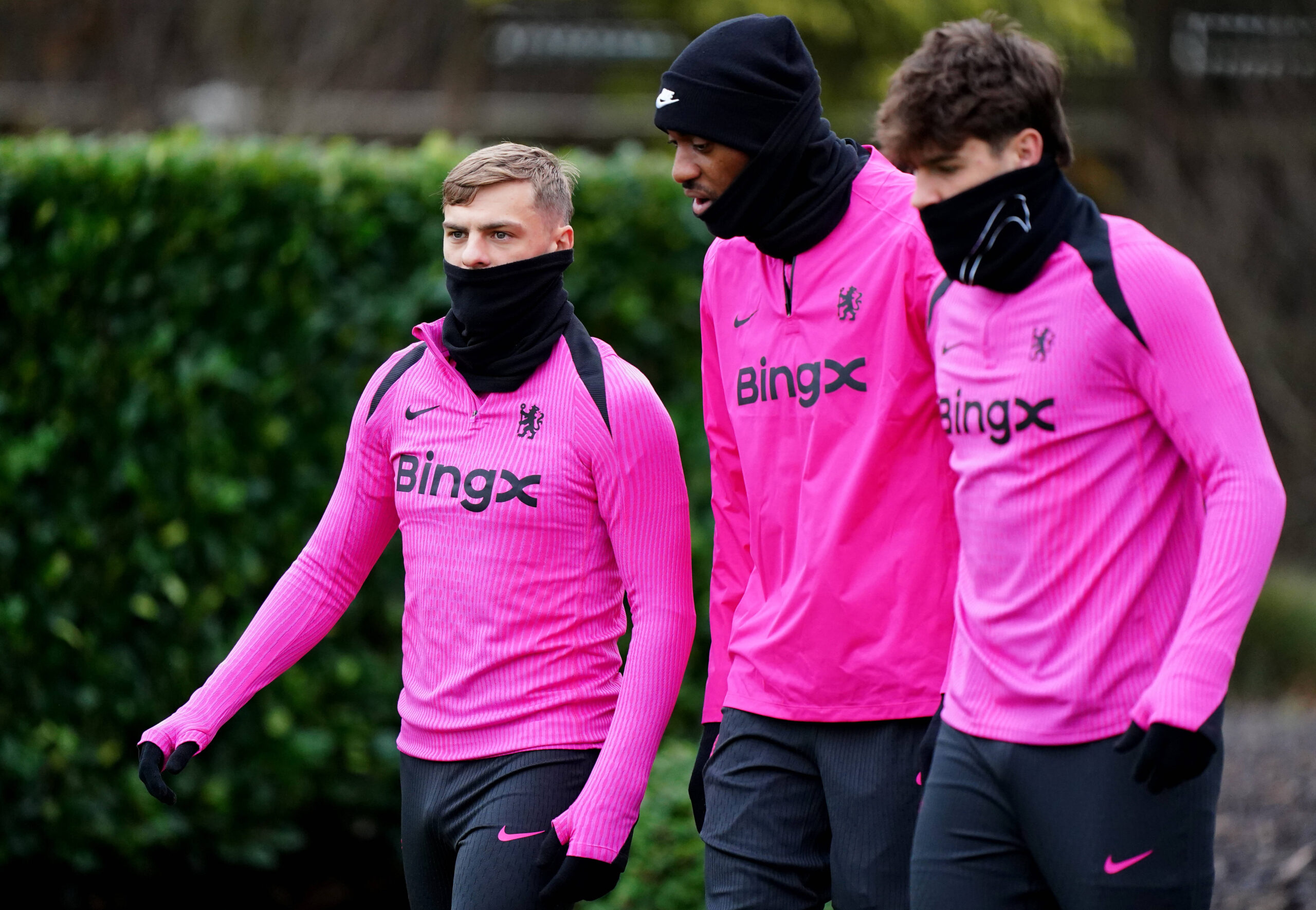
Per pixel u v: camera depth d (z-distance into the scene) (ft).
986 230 30.73
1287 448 150.92
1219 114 154.71
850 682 36.11
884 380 35.76
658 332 70.79
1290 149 153.28
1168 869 29.84
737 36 35.68
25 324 62.75
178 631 65.00
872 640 35.99
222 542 65.21
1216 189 153.89
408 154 70.59
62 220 63.05
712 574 40.52
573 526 36.09
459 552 36.14
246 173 64.90
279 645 38.75
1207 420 29.25
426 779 36.83
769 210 36.32
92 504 63.77
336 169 66.33
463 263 36.01
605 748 35.35
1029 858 31.68
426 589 36.68
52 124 146.10
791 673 36.83
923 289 35.04
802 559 36.58
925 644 35.91
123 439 63.67
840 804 36.40
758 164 35.78
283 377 65.87
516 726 35.68
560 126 152.66
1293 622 123.95
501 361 36.58
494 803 35.45
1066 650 30.53
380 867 71.41
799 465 36.91
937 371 33.55
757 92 35.42
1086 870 30.09
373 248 67.36
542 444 36.01
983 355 31.83
